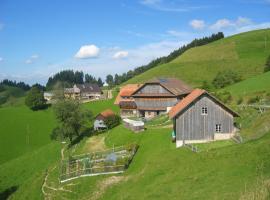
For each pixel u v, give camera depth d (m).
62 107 91.44
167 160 50.28
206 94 58.88
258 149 40.12
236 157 40.22
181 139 59.03
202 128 59.22
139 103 106.56
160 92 103.62
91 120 98.75
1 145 114.56
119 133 81.19
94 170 55.59
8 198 64.06
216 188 32.59
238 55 190.50
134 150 62.97
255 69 164.25
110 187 48.03
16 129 130.00
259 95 91.62
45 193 55.91
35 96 151.12
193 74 179.00
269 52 184.75
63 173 60.91
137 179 46.31
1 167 86.25
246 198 26.41
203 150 50.25
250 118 65.62
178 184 37.44
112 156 60.59
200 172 39.44
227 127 59.22
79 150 78.38
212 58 198.25
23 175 76.88
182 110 58.84
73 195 50.94
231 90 105.38
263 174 32.41
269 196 25.70
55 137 94.56
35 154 89.69
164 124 83.06
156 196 36.06
